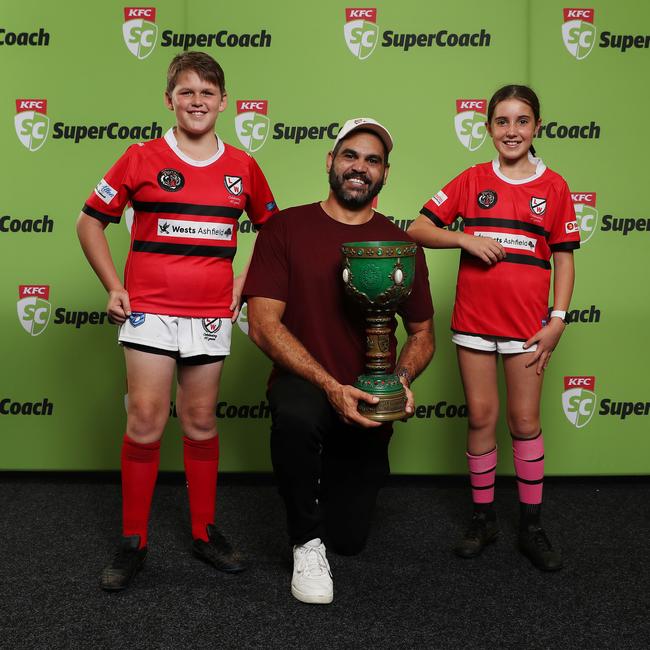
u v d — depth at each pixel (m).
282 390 1.95
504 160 2.25
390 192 2.85
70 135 2.83
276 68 2.81
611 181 2.84
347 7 2.80
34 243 2.86
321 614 1.83
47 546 2.26
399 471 2.94
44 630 1.74
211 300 2.04
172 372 2.05
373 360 1.92
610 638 1.72
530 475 2.23
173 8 2.80
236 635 1.73
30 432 2.92
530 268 2.20
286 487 1.89
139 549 2.04
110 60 2.81
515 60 2.81
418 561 2.17
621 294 2.87
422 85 2.82
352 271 1.86
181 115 2.00
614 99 2.82
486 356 2.24
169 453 2.92
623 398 2.90
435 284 2.87
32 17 2.80
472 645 1.69
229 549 2.12
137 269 2.02
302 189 2.86
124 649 1.66
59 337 2.89
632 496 2.78
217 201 2.04
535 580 2.04
